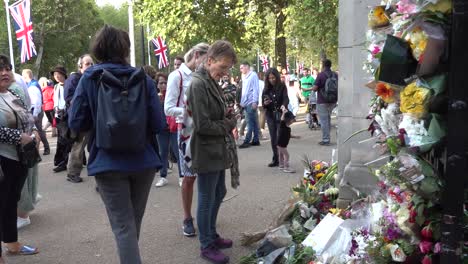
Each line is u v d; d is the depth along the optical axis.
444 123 2.35
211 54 3.91
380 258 2.87
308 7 14.58
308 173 4.96
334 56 20.22
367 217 3.41
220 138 4.02
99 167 3.12
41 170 8.77
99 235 4.98
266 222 5.13
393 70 2.47
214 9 16.64
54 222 5.47
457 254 2.23
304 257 3.62
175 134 6.71
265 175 7.58
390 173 2.61
